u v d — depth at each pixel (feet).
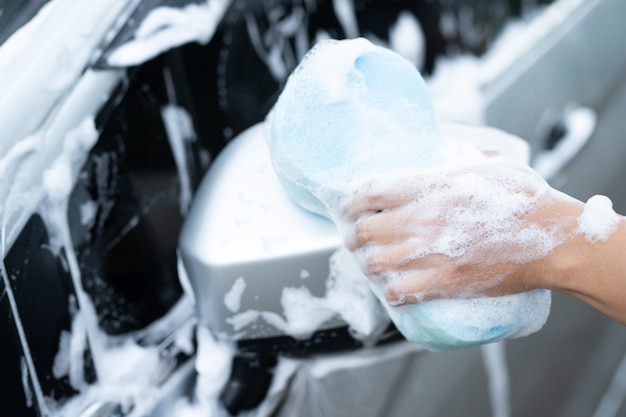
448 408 4.39
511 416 4.81
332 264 3.18
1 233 3.00
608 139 5.32
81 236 3.24
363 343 3.36
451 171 3.01
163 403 3.33
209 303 3.21
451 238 2.95
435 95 4.41
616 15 5.56
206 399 3.37
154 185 3.44
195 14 3.52
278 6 3.90
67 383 3.19
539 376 4.98
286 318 3.23
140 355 3.34
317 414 3.69
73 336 3.21
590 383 5.43
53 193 3.14
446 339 3.03
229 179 3.28
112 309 3.32
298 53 3.98
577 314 5.19
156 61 3.42
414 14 4.45
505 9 4.90
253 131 3.43
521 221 3.00
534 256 3.01
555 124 4.90
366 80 3.05
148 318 3.41
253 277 3.16
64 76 3.18
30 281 3.09
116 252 3.34
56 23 3.23
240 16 3.72
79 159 3.21
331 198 3.03
